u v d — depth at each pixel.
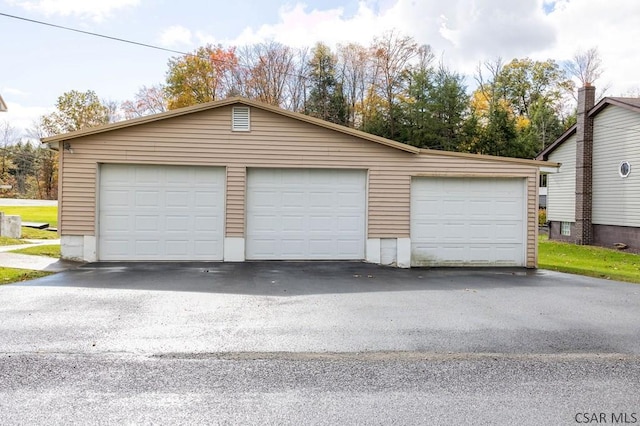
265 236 10.88
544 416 3.17
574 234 20.69
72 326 5.15
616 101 17.94
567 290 8.20
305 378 3.82
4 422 2.96
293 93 32.53
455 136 28.55
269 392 3.52
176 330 5.08
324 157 10.85
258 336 4.93
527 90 41.41
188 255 10.64
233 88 31.70
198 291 7.32
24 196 48.97
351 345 4.70
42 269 9.18
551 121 36.59
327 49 32.91
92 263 10.17
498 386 3.71
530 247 11.28
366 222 10.99
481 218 11.25
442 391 3.59
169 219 10.59
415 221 11.12
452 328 5.38
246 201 10.78
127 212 10.48
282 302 6.66
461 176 11.09
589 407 3.33
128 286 7.62
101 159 10.30
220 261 10.68
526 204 11.30
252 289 7.62
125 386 3.58
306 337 4.93
